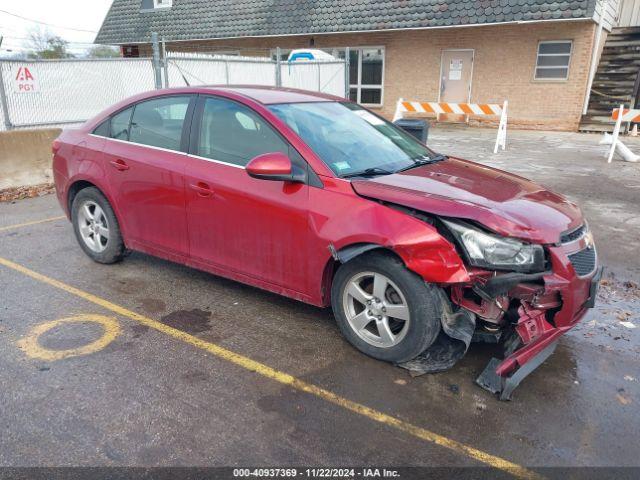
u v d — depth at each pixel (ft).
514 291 10.52
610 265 17.97
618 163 36.68
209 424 9.50
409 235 10.27
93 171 15.78
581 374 11.41
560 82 53.06
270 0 66.54
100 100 35.88
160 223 14.57
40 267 16.74
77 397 10.18
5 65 31.04
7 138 27.55
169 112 14.44
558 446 9.16
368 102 64.59
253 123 12.84
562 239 10.71
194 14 71.10
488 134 52.31
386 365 11.49
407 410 10.02
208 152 13.44
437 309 10.61
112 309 13.92
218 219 13.16
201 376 10.98
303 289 12.26
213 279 15.94
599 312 14.44
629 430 9.61
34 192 27.30
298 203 11.73
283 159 11.35
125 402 10.07
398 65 61.31
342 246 11.09
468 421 9.75
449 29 57.16
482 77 57.06
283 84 47.32
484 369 11.34
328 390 10.59
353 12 60.03
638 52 55.98
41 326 12.92
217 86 14.32
